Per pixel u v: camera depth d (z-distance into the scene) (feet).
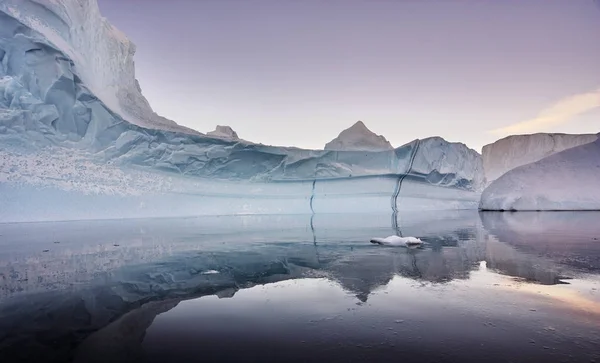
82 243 21.95
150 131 49.73
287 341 7.07
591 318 8.12
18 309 9.32
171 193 50.31
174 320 8.45
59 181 40.16
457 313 8.60
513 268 13.58
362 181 64.49
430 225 34.83
